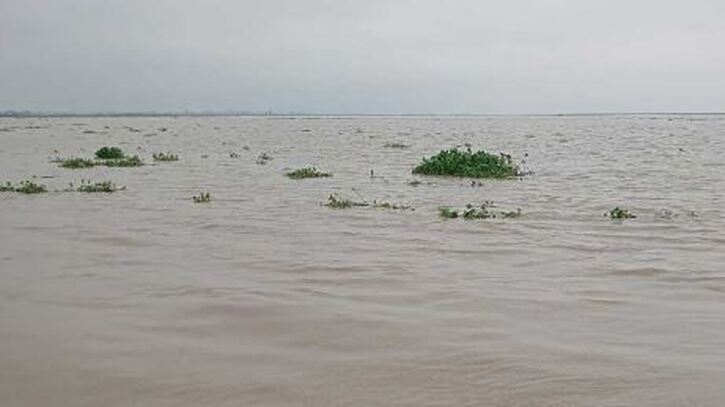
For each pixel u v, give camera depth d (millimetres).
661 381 5070
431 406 4719
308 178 20078
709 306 7031
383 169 23078
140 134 54031
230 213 13320
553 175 20641
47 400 4836
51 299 7273
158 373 5277
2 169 22578
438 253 9633
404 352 5723
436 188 17500
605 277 8250
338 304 7094
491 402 4773
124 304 7086
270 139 46094
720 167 22578
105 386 5051
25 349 5773
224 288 7680
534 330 6277
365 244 10273
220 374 5262
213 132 59438
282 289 7680
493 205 14367
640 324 6441
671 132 54500
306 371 5328
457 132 59125
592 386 5004
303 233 11203
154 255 9500
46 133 53375
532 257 9375
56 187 17719
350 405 4742
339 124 92812
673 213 13078
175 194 16359
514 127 75562
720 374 5180
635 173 20891
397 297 7383
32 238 10703
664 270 8555
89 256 9414
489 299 7281
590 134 52406
